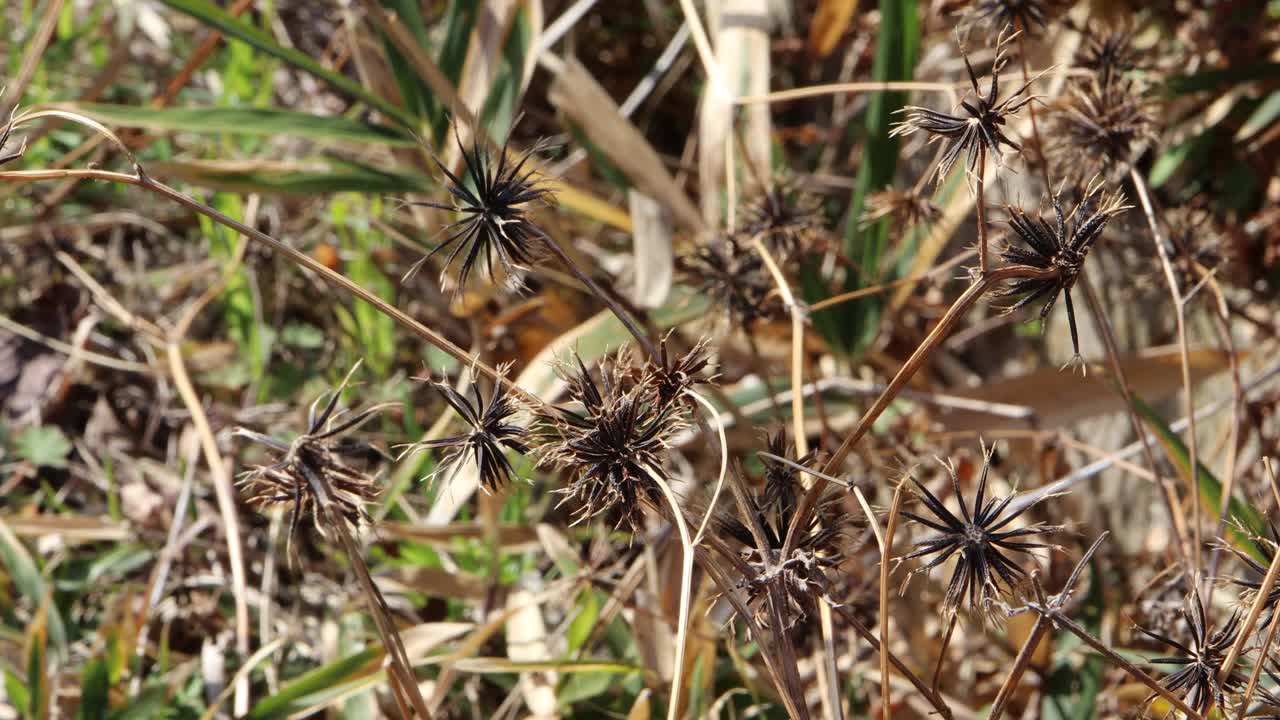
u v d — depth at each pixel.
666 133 1.33
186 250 1.10
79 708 0.73
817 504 0.59
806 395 0.87
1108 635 0.75
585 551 0.81
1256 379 0.73
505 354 0.98
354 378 0.98
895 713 0.76
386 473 0.92
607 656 0.76
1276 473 0.82
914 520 0.57
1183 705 0.57
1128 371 0.82
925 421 0.86
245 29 0.81
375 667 0.71
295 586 0.84
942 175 0.57
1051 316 1.01
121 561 0.86
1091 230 0.56
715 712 0.71
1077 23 0.85
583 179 1.11
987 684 0.81
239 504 0.90
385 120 0.90
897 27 0.87
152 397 1.01
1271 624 0.58
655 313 0.85
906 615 0.77
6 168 1.00
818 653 0.69
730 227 0.73
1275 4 0.89
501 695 0.79
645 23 1.31
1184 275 0.72
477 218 0.57
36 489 0.96
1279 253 0.88
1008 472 0.93
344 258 1.01
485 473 0.57
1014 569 0.57
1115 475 0.93
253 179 0.81
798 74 1.27
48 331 1.04
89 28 1.19
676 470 0.83
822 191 1.12
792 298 0.66
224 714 0.75
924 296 1.06
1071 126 0.67
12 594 0.84
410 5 0.89
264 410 0.97
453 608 0.83
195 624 0.82
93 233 1.10
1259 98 0.91
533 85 1.25
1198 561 0.67
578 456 0.57
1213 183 0.93
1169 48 0.94
